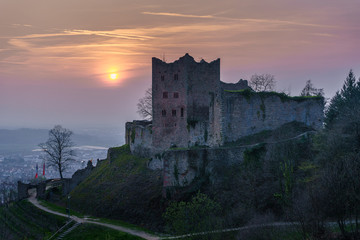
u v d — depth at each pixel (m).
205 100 74.81
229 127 64.25
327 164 46.78
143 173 70.31
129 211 61.00
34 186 89.88
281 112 67.44
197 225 46.00
